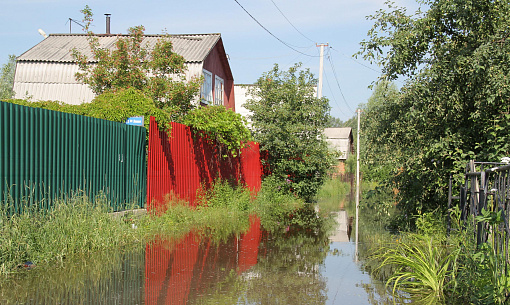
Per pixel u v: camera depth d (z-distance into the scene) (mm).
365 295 6078
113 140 10648
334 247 9844
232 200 16250
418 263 6883
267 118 22188
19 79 21344
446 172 10258
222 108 15555
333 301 5773
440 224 9789
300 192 23297
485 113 9508
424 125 10664
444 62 10047
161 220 11445
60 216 7934
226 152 17516
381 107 11539
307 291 6238
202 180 15297
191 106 17250
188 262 7859
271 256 8688
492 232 5395
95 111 12062
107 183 10391
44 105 12602
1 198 7305
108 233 8727
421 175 10719
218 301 5652
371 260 8445
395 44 10352
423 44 10547
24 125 7891
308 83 22828
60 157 8828
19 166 7734
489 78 9102
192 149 14531
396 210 18953
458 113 10219
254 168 21203
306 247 9789
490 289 4980
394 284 6660
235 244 9836
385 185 11875
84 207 8664
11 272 6512
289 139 21672
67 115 9062
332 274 7305
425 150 10180
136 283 6316
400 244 8664
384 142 11617
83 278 6449
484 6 9859
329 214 17203
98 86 16672
